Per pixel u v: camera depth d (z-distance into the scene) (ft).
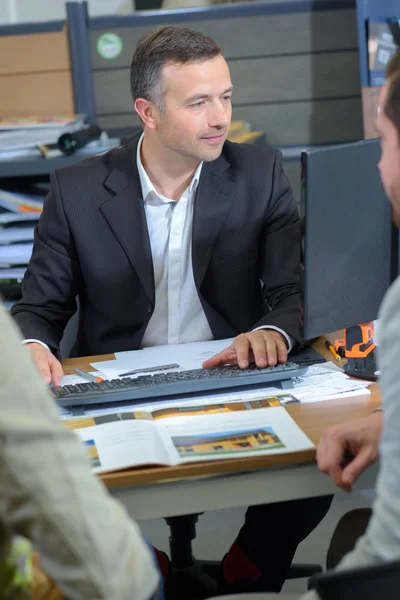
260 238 7.24
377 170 5.29
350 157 5.19
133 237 6.92
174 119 6.48
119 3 14.92
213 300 7.16
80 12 9.73
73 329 7.41
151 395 5.42
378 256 5.49
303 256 5.25
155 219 7.02
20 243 9.02
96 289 7.07
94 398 5.31
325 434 4.52
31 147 9.11
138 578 3.18
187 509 4.55
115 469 4.35
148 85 6.52
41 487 2.95
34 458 2.95
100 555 3.04
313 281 5.32
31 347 6.36
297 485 4.61
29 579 3.55
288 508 6.35
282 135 10.19
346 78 9.98
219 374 5.54
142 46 6.59
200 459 4.42
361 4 9.03
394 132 3.71
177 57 6.38
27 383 2.99
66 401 5.28
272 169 7.20
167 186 6.92
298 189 10.20
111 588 3.06
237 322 7.26
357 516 4.44
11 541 3.18
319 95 10.04
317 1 9.77
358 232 5.37
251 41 9.91
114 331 7.17
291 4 9.78
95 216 6.98
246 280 7.20
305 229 5.19
